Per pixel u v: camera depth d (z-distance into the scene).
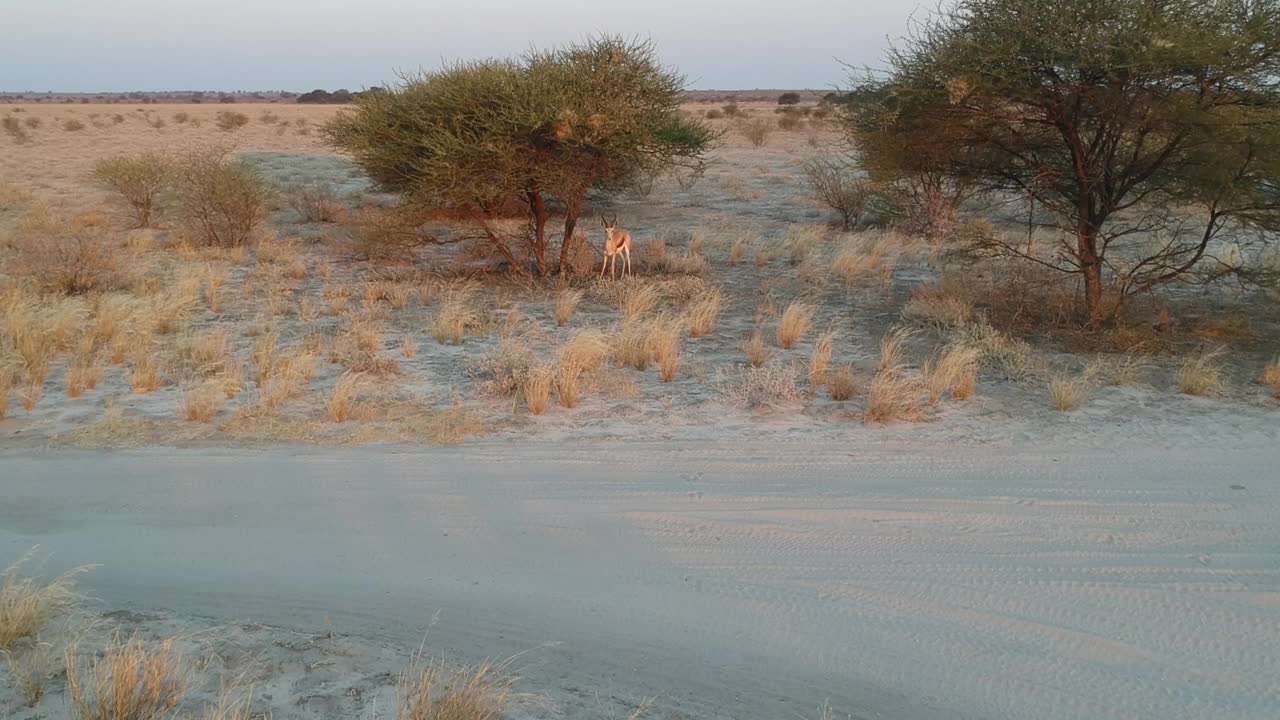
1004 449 7.60
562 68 14.73
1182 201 11.45
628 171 15.31
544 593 5.24
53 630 4.71
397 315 12.94
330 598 5.18
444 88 14.58
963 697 4.28
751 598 5.17
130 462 7.27
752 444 7.77
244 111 87.44
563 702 4.18
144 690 3.99
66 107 102.38
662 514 6.26
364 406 8.70
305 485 6.78
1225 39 9.55
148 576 5.42
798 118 58.31
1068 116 10.95
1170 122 10.30
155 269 16.09
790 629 4.86
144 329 11.13
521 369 9.45
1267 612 4.91
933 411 8.69
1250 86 10.10
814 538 5.89
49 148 42.31
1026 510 6.29
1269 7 9.75
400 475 6.99
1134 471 7.04
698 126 15.88
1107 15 10.01
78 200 26.14
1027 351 10.43
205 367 9.81
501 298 14.16
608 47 14.91
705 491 6.68
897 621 4.91
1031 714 4.14
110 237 19.86
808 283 15.45
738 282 15.71
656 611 5.05
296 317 12.84
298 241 19.70
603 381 9.55
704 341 11.60
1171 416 8.48
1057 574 5.37
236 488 6.72
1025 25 10.29
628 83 14.88
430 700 3.98
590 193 19.48
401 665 4.45
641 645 4.73
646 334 10.75
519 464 7.26
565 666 4.52
